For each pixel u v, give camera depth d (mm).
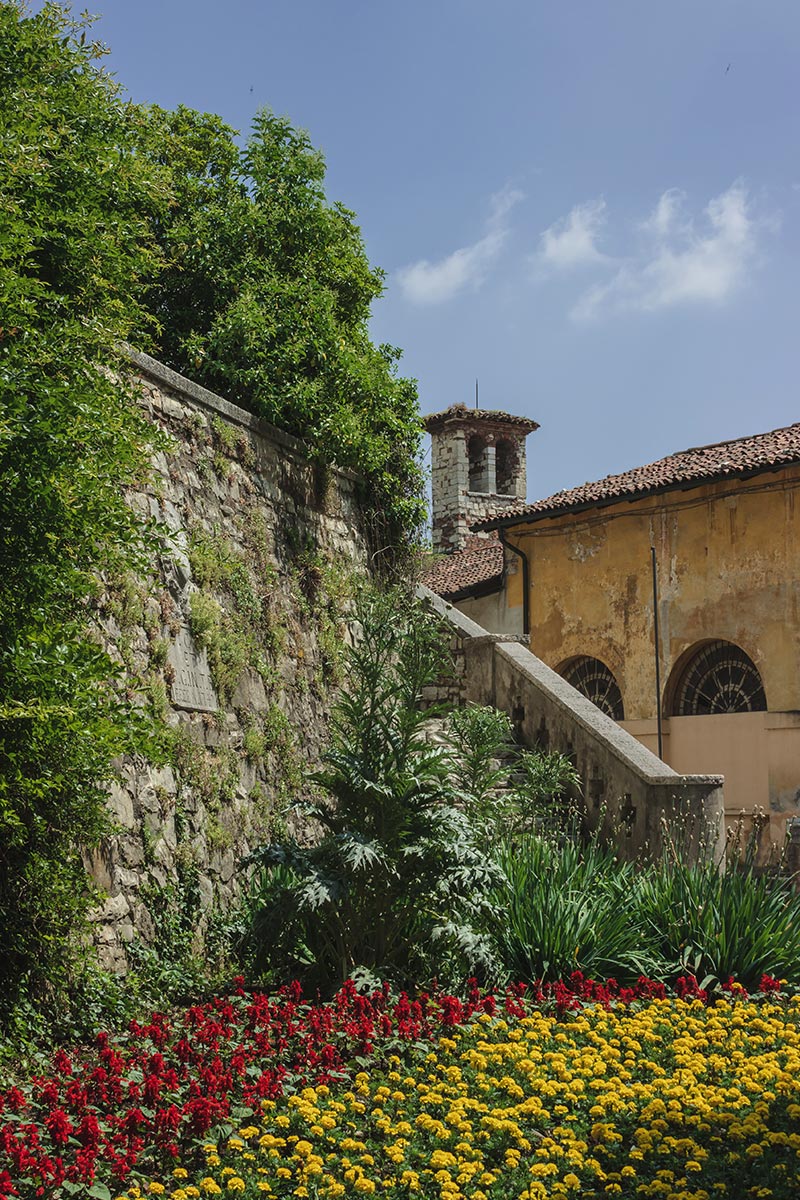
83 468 6270
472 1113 5617
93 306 8289
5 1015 6156
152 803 8234
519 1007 7188
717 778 11531
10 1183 4211
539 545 22750
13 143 6969
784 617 18797
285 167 13656
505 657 13727
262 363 12227
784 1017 7699
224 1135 5047
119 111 9055
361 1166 4945
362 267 14430
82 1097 5027
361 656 8617
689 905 8961
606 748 12219
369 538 13984
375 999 7172
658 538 20703
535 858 9375
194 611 9438
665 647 20391
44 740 5832
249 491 11250
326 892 7387
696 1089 5973
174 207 13156
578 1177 4949
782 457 18406
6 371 5957
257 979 7988
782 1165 4891
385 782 7934
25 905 6297
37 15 8172
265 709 10484
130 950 7531
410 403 14477
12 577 5895
